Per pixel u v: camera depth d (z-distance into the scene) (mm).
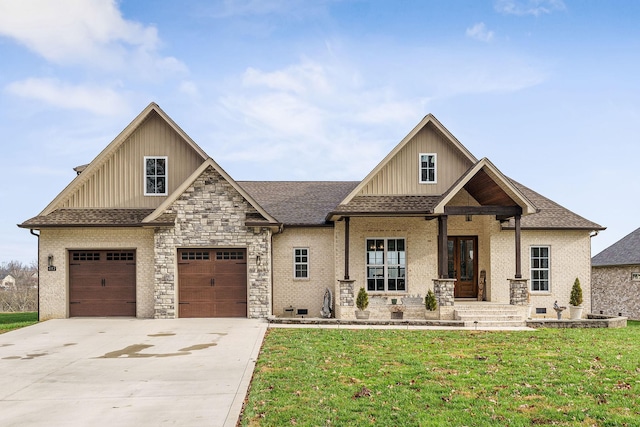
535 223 21078
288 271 21250
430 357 11859
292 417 7566
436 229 20516
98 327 16703
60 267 19125
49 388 9414
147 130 20172
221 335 15047
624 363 11180
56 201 19422
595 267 30312
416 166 20656
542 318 20875
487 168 18375
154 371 10633
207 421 7543
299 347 13000
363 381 9602
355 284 20328
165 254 18609
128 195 19922
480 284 21359
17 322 19906
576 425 7348
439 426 7246
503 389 9102
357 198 19984
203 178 18922
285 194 24266
